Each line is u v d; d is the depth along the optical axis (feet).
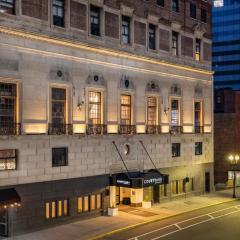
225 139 180.45
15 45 89.92
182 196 138.31
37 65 94.43
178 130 136.56
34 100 93.86
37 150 94.02
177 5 139.44
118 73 115.03
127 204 123.34
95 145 107.76
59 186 98.78
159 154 128.57
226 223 104.58
